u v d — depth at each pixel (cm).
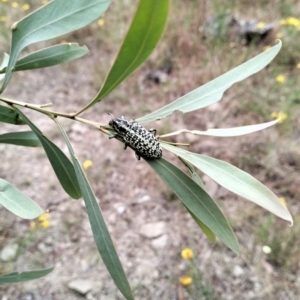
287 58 49
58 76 53
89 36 57
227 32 54
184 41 51
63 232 33
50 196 36
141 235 33
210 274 29
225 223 12
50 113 12
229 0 61
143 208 35
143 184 37
